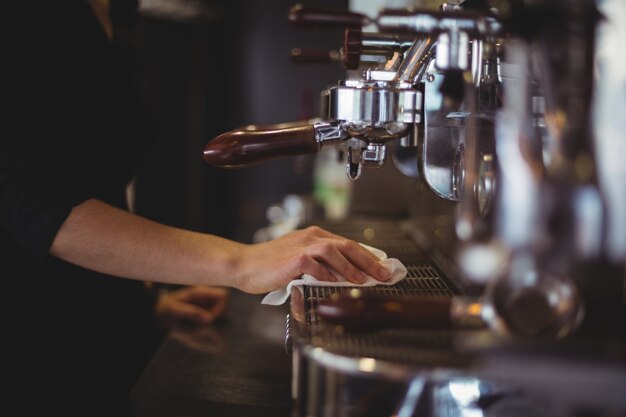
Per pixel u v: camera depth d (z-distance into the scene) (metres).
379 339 0.69
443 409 0.63
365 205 2.31
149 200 3.90
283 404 0.98
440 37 0.72
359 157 1.01
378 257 1.04
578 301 0.64
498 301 0.64
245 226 4.38
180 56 4.05
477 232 0.77
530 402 0.64
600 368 0.58
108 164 1.27
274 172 4.36
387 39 0.95
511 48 0.73
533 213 0.66
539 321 0.63
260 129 0.94
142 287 1.42
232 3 4.29
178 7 3.90
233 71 4.35
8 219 1.03
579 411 0.59
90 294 1.22
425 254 1.38
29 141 1.05
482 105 0.85
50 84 1.16
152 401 0.98
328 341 0.68
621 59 0.68
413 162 1.37
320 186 3.21
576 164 0.66
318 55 1.60
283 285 0.96
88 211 1.03
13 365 1.17
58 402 1.20
